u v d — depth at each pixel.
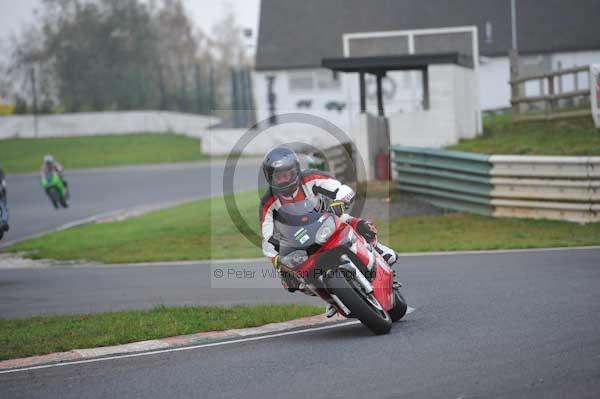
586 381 20.80
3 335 31.77
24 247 73.25
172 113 194.12
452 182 64.69
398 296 30.14
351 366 23.58
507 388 20.59
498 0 171.38
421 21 174.75
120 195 114.38
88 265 60.09
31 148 180.62
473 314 30.23
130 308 38.47
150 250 64.19
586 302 30.94
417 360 23.75
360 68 76.38
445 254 50.53
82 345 28.89
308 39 178.38
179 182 124.38
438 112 77.88
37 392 23.27
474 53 87.19
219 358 25.86
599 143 68.88
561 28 166.25
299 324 30.91
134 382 23.61
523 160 60.06
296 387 21.81
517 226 59.31
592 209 57.47
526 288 35.16
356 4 181.50
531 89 159.00
